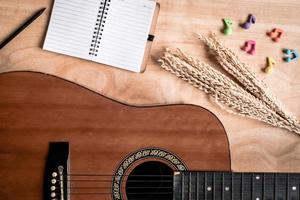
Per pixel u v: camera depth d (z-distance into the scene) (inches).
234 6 40.1
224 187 36.3
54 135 35.3
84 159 35.6
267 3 40.4
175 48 39.4
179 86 39.5
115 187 36.0
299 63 40.8
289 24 40.7
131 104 38.7
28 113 35.1
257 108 38.1
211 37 39.8
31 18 38.0
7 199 34.4
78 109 35.8
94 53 38.2
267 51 40.5
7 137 34.7
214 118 37.3
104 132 36.0
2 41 37.9
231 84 37.9
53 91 35.6
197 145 37.1
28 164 34.7
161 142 36.7
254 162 40.3
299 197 36.8
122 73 38.9
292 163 40.6
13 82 35.2
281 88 40.7
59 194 34.9
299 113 40.8
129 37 38.4
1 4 37.9
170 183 39.7
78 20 38.0
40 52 38.3
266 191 36.6
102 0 38.1
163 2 39.3
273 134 40.5
